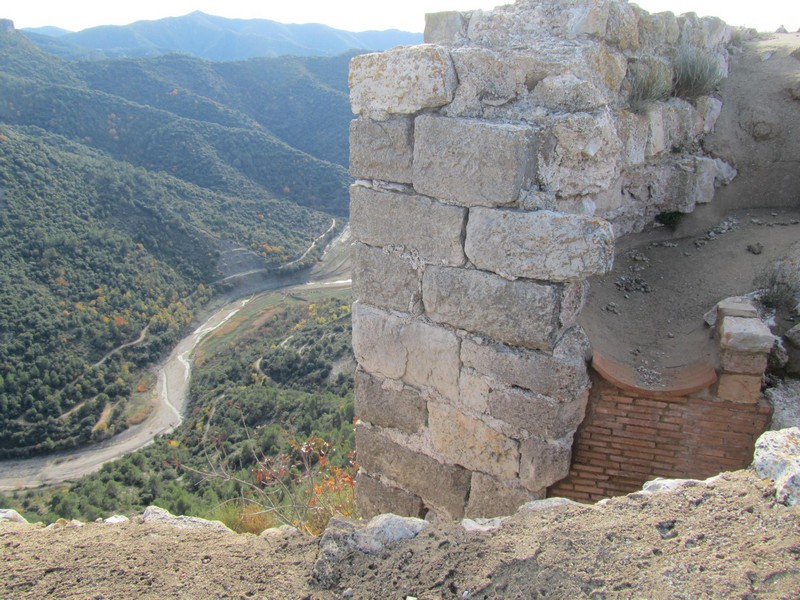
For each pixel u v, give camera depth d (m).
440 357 3.71
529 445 3.47
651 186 5.39
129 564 2.26
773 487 2.20
